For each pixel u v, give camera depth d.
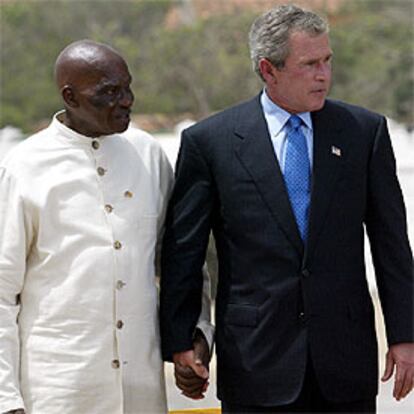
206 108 190.25
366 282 19.02
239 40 191.25
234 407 18.84
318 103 18.41
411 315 18.84
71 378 18.33
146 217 18.84
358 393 18.73
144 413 18.77
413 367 18.91
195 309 19.00
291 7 18.48
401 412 28.67
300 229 18.47
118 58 18.48
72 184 18.58
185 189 19.00
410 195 50.03
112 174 18.78
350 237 18.66
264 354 18.50
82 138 18.72
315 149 18.64
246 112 18.95
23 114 196.25
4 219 18.53
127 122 18.52
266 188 18.52
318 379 18.44
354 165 18.73
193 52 188.50
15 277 18.47
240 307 18.64
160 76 190.38
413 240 44.78
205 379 19.12
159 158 19.38
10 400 18.12
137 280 18.61
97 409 18.42
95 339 18.39
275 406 18.50
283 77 18.41
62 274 18.47
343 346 18.55
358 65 193.62
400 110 194.75
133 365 18.56
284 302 18.42
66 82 18.42
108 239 18.52
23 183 18.52
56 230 18.52
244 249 18.61
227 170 18.70
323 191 18.48
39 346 18.45
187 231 18.91
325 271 18.47
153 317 18.86
